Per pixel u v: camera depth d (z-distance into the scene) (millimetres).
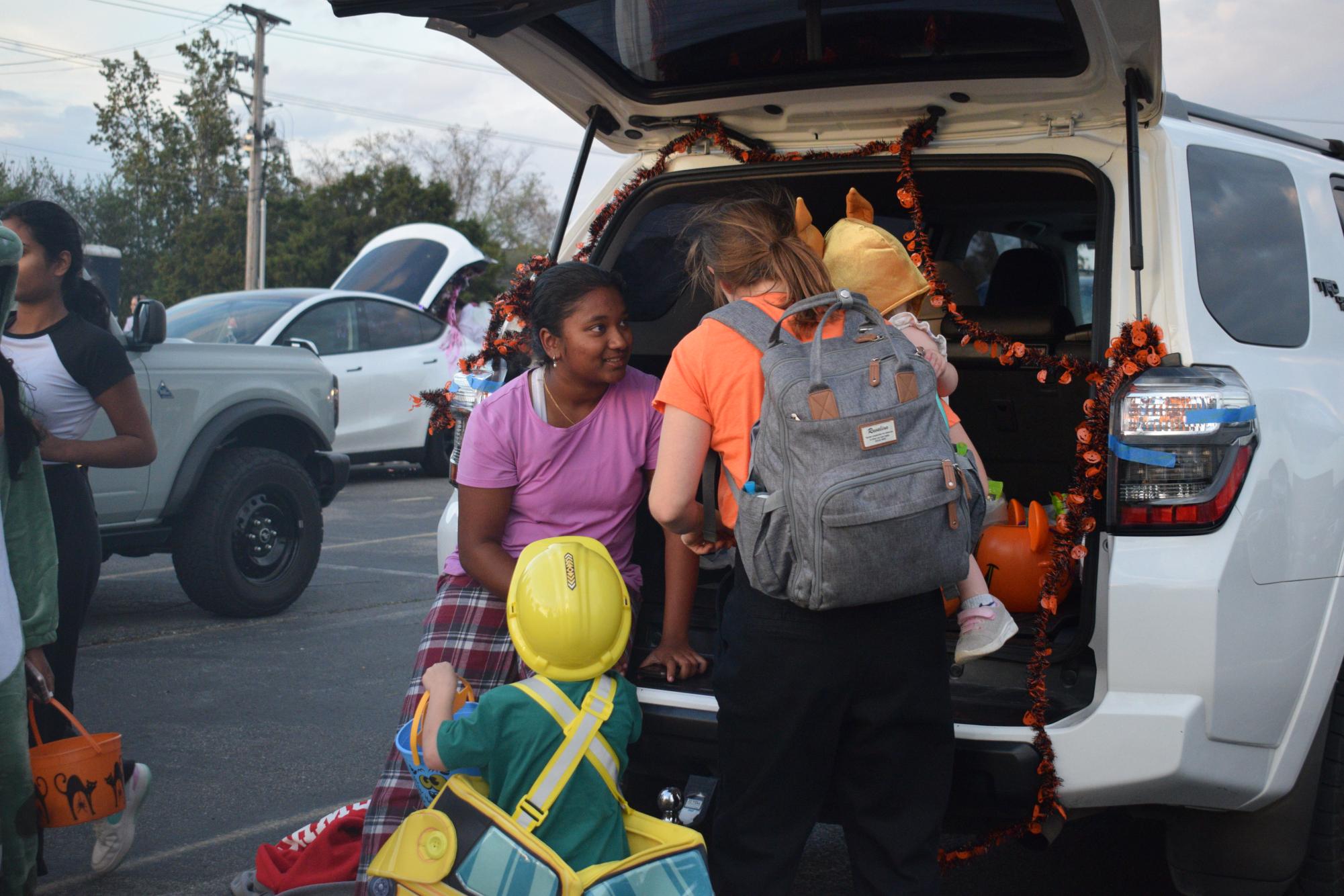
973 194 4109
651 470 2875
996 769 2416
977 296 4102
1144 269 2646
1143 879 3381
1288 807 2656
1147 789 2426
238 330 10703
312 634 6062
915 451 2121
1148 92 2736
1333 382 2883
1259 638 2465
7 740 2588
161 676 5242
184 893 3211
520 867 2234
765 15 2951
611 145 3695
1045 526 2990
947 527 2129
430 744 2400
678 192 3559
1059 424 3689
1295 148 3596
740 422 2332
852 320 2281
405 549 8625
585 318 2643
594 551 2523
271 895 3084
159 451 5867
